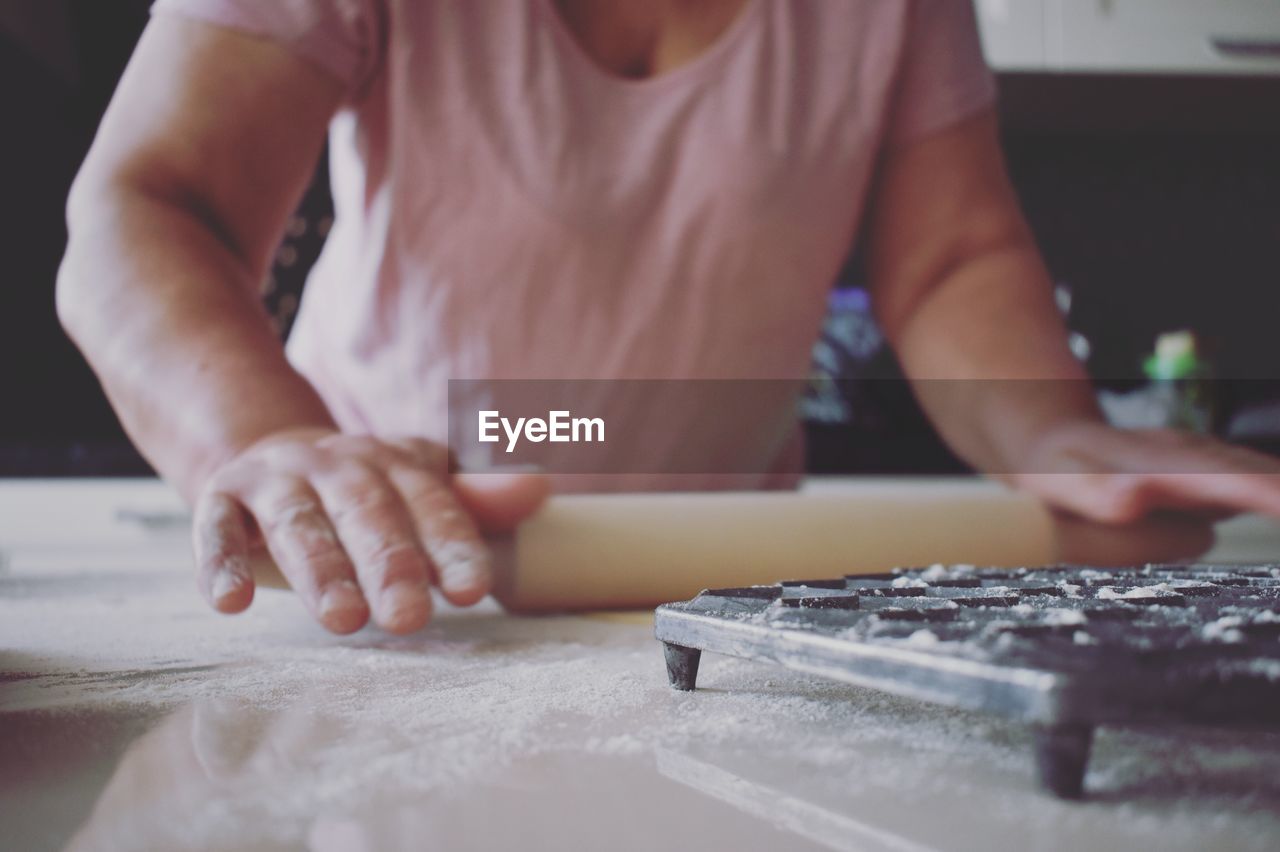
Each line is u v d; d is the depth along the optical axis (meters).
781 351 1.05
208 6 0.84
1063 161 2.55
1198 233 2.56
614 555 0.69
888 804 0.35
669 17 0.99
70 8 1.98
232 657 0.58
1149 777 0.37
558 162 0.96
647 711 0.47
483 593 0.61
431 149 0.95
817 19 1.00
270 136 0.86
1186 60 2.18
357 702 0.49
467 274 0.97
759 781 0.38
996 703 0.35
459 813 0.34
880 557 0.72
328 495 0.64
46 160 2.05
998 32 2.15
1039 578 0.53
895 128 1.05
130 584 0.86
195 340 0.74
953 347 0.98
